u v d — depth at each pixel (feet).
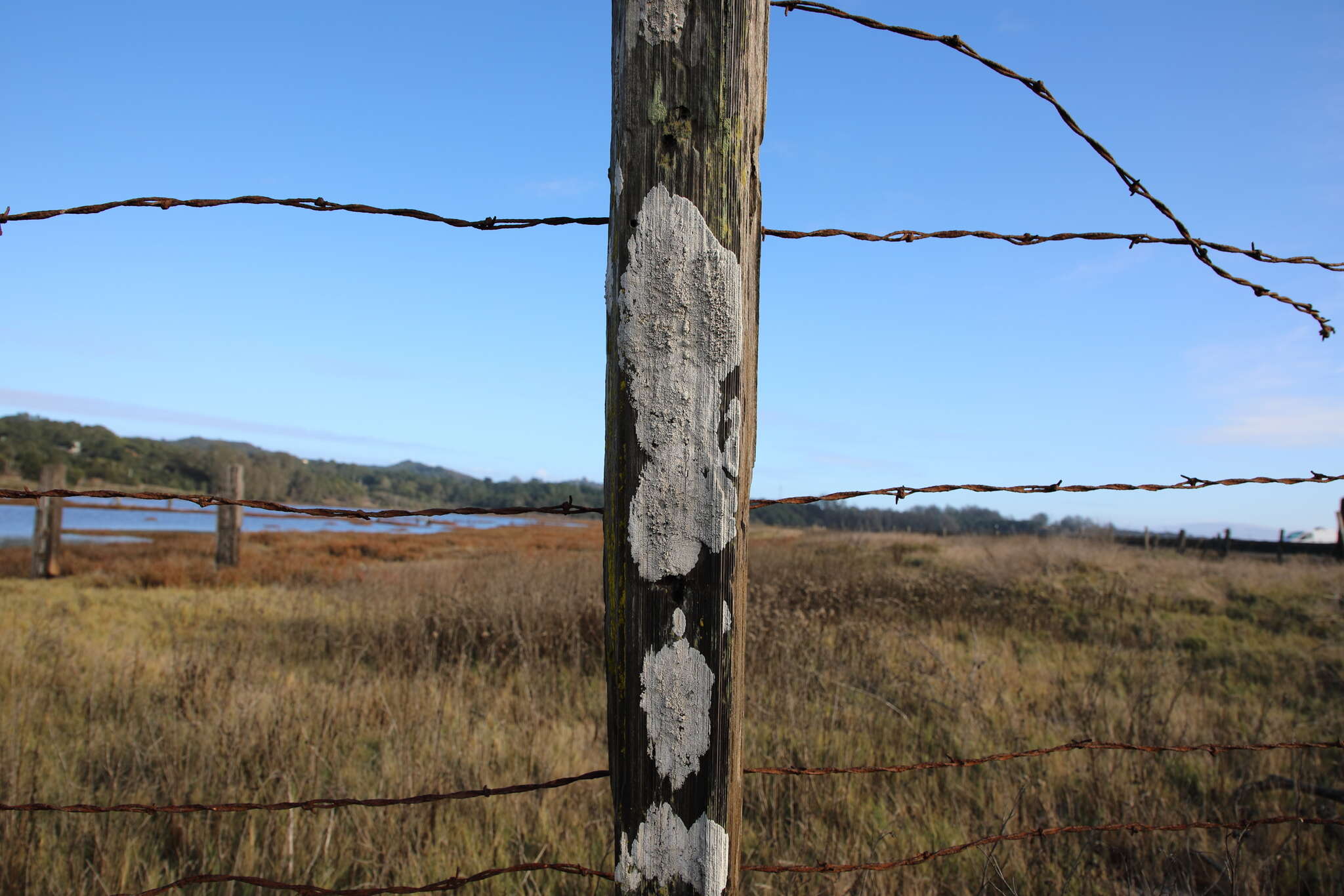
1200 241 5.52
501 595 22.22
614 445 3.46
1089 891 8.54
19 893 7.97
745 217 3.37
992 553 44.42
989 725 13.47
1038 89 4.87
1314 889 8.91
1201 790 11.08
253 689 13.80
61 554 48.49
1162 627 26.13
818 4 4.41
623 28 3.39
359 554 59.88
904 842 9.32
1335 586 33.50
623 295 3.38
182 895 8.05
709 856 3.45
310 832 9.11
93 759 11.03
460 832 9.41
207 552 54.24
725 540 3.36
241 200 4.51
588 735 13.21
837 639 19.25
